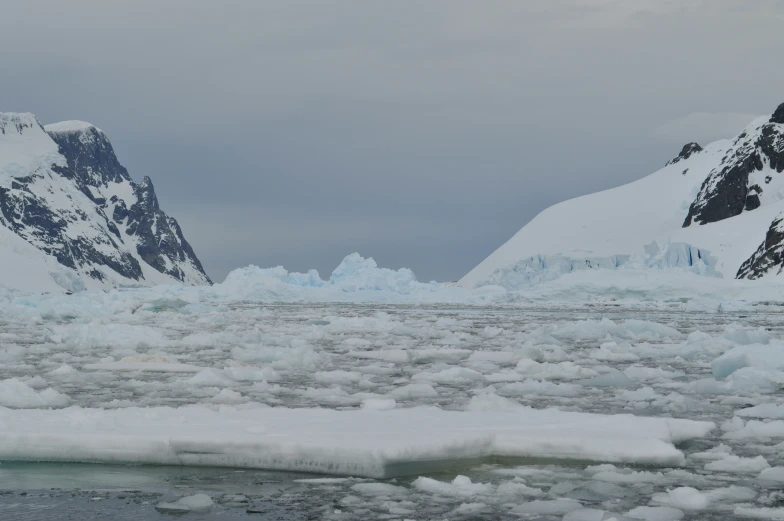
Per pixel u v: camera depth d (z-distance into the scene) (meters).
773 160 155.38
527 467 8.94
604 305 86.00
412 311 67.81
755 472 8.70
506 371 18.55
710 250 127.81
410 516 7.07
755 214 135.50
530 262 129.50
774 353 17.62
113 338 26.02
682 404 13.19
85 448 9.00
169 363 19.11
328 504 7.39
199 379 16.00
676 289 88.75
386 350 23.30
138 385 15.67
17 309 44.66
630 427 10.16
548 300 92.19
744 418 12.21
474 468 8.87
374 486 8.00
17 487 7.92
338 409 12.82
